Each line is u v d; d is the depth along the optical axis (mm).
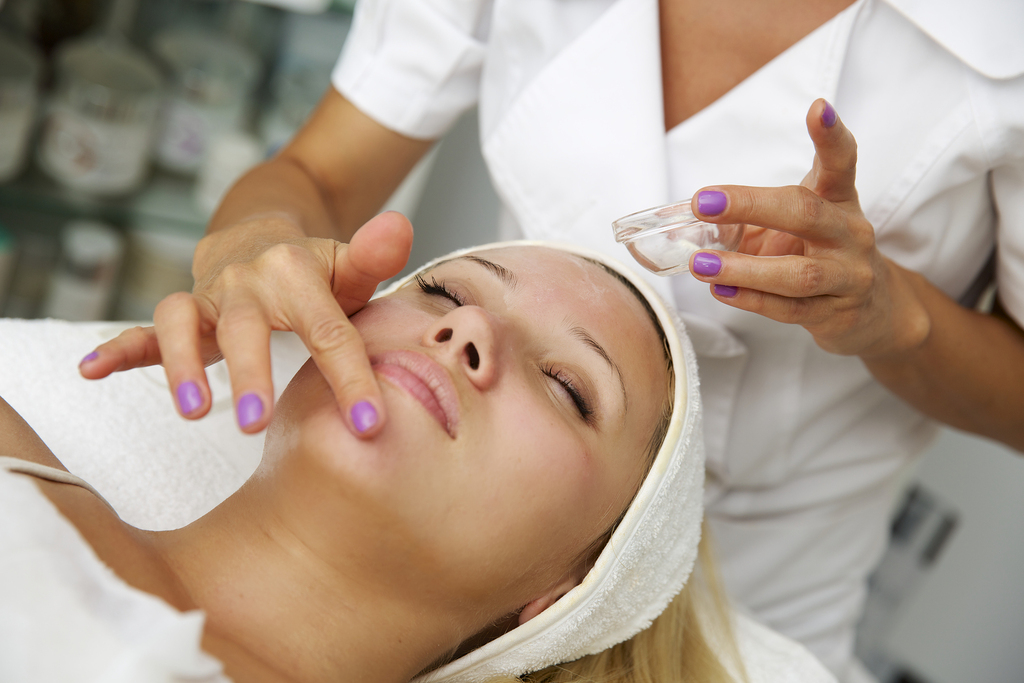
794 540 1292
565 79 1036
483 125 1169
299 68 1867
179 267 1881
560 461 839
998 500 1862
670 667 1099
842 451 1223
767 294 782
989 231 1019
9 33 1696
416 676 936
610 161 1023
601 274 1012
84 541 679
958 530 1919
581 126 1034
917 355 969
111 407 1098
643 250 848
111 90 1661
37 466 770
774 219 707
